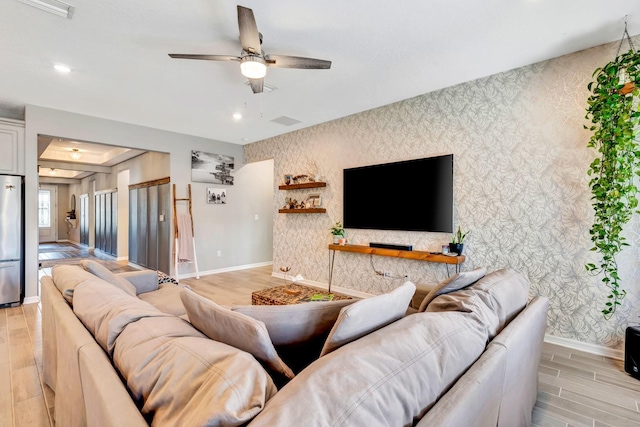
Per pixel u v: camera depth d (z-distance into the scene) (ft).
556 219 9.20
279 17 7.34
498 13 7.17
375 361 2.56
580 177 8.80
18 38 8.13
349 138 14.61
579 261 8.86
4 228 12.14
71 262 23.21
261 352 3.07
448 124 11.37
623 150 7.75
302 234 16.88
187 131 17.56
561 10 7.06
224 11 7.12
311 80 10.72
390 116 13.07
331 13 7.20
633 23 7.54
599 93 7.85
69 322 4.42
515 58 9.26
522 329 4.35
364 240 14.01
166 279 10.93
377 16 7.30
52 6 6.86
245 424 2.04
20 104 12.96
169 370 2.73
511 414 4.11
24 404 6.22
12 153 12.53
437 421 2.35
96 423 2.86
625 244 7.77
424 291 8.13
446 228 11.35
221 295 14.47
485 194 10.52
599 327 8.57
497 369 3.34
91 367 3.16
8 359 8.05
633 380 7.26
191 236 18.03
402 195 12.55
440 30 7.85
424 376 2.68
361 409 2.07
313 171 16.33
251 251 21.71
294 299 9.70
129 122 15.66
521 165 9.80
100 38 8.18
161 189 18.66
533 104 9.57
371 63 9.55
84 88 11.34
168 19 7.41
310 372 2.38
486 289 4.83
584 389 6.89
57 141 19.65
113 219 25.81
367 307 3.37
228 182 20.26
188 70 9.96
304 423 1.89
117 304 4.24
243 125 16.30
